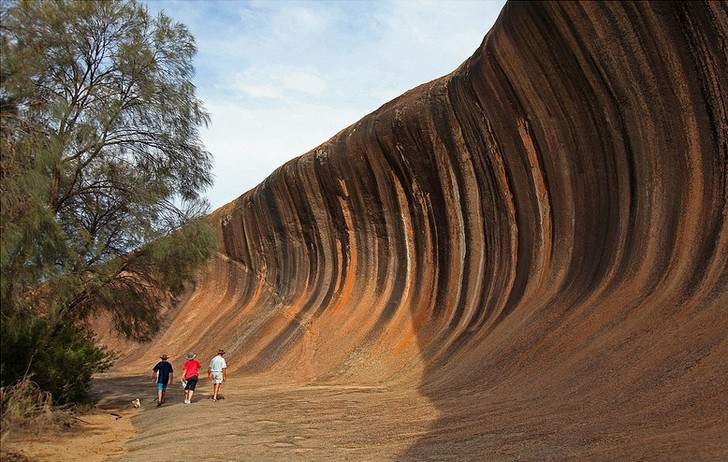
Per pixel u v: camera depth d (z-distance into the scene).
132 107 15.15
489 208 19.06
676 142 12.66
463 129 19.36
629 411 8.84
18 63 11.92
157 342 36.72
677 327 10.25
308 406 14.59
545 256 16.44
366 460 8.93
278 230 32.09
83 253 13.58
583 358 11.47
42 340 12.48
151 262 15.25
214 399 16.58
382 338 21.22
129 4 14.97
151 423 13.51
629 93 13.35
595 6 13.18
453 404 12.45
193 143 16.44
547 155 16.22
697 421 7.75
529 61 15.31
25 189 10.30
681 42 12.16
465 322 18.58
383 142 22.86
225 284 37.47
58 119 12.25
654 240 12.66
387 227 24.14
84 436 11.77
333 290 26.62
